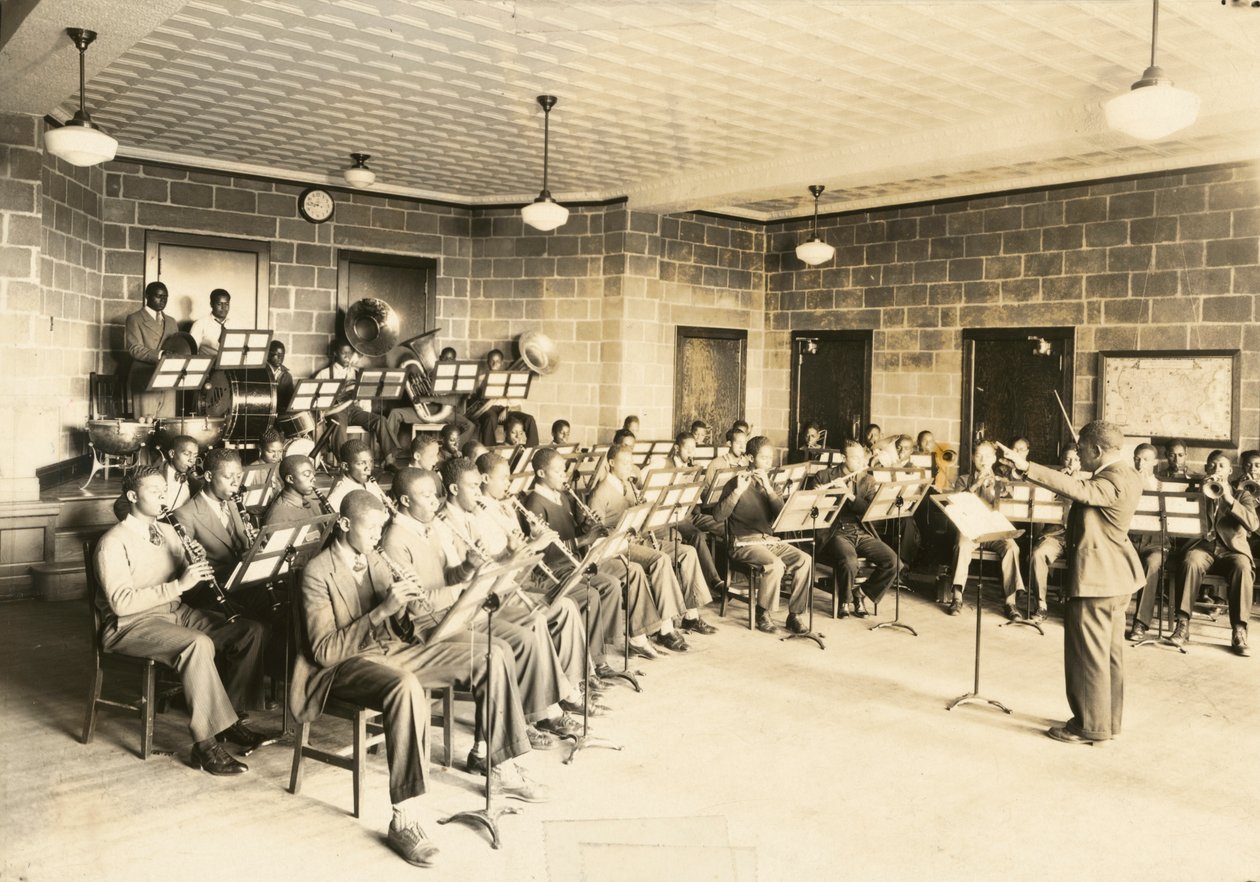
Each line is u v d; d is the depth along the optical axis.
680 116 7.62
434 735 4.76
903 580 8.59
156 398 9.38
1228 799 4.24
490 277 11.23
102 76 6.93
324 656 3.79
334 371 10.10
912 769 4.49
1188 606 6.89
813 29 5.64
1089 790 4.30
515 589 4.51
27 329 7.47
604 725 4.96
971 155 7.71
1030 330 9.56
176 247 9.77
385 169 9.89
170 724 4.79
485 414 10.62
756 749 4.68
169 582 4.42
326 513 5.16
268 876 3.38
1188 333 8.60
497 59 6.29
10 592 7.03
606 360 10.70
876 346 10.80
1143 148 8.06
